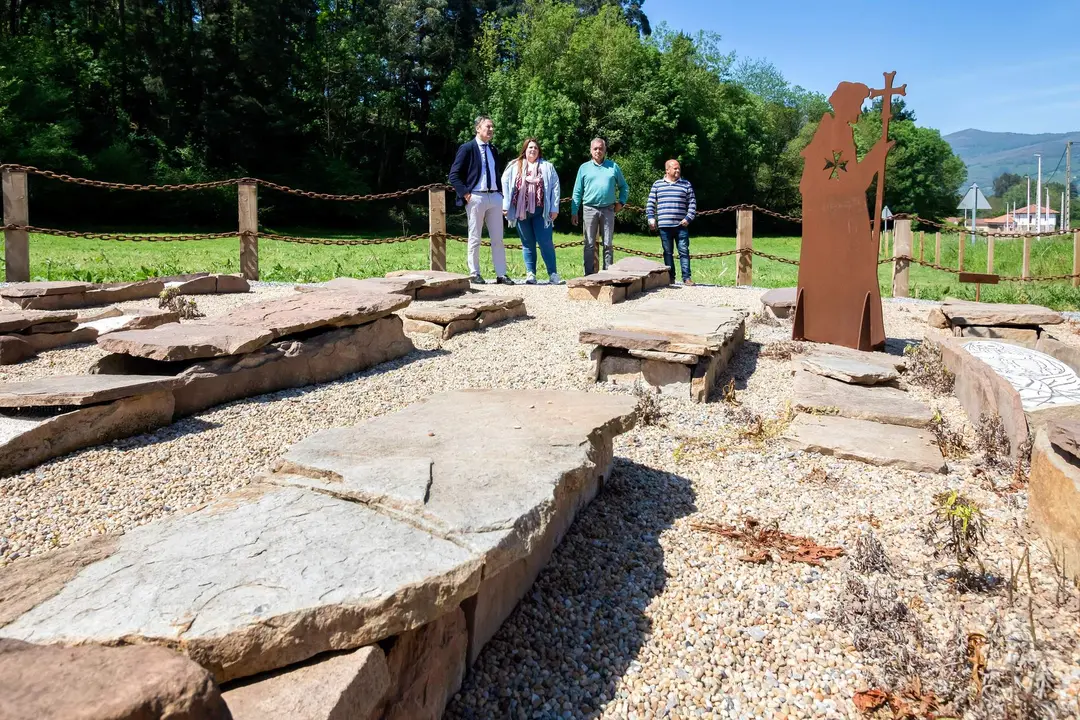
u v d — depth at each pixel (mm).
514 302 8219
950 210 68500
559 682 2533
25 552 3129
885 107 6715
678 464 4445
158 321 6852
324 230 35562
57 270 11195
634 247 26609
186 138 34156
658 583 3113
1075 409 4680
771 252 29547
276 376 5363
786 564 3260
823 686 2545
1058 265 16281
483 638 2643
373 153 44375
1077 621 2809
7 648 1665
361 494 2693
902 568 3250
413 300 7949
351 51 40625
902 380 6227
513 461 3102
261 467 4078
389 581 2135
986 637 2697
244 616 1950
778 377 6293
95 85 33062
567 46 43500
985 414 5031
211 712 1586
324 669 1947
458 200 11164
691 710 2441
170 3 35250
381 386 5613
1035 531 3486
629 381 5863
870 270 6922
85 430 4137
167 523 2539
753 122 50656
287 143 39438
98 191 30344
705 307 7277
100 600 2041
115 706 1447
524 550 2525
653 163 42562
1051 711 2305
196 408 4824
